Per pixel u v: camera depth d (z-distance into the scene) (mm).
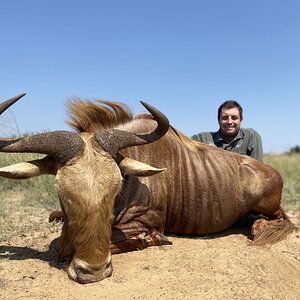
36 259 1401
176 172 1646
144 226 1559
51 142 1229
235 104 2125
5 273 1277
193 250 1473
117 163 1346
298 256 1540
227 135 2141
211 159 1716
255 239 1654
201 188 1662
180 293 1162
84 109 1513
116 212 1496
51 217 1876
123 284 1212
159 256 1442
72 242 1231
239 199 1720
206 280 1244
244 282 1250
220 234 1787
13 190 2686
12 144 1236
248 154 2156
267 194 1732
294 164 4020
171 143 1674
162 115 1320
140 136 1338
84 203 1175
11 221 1895
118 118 1578
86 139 1303
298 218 2080
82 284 1209
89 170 1205
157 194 1586
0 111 1186
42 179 2584
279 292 1223
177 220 1681
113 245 1457
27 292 1157
